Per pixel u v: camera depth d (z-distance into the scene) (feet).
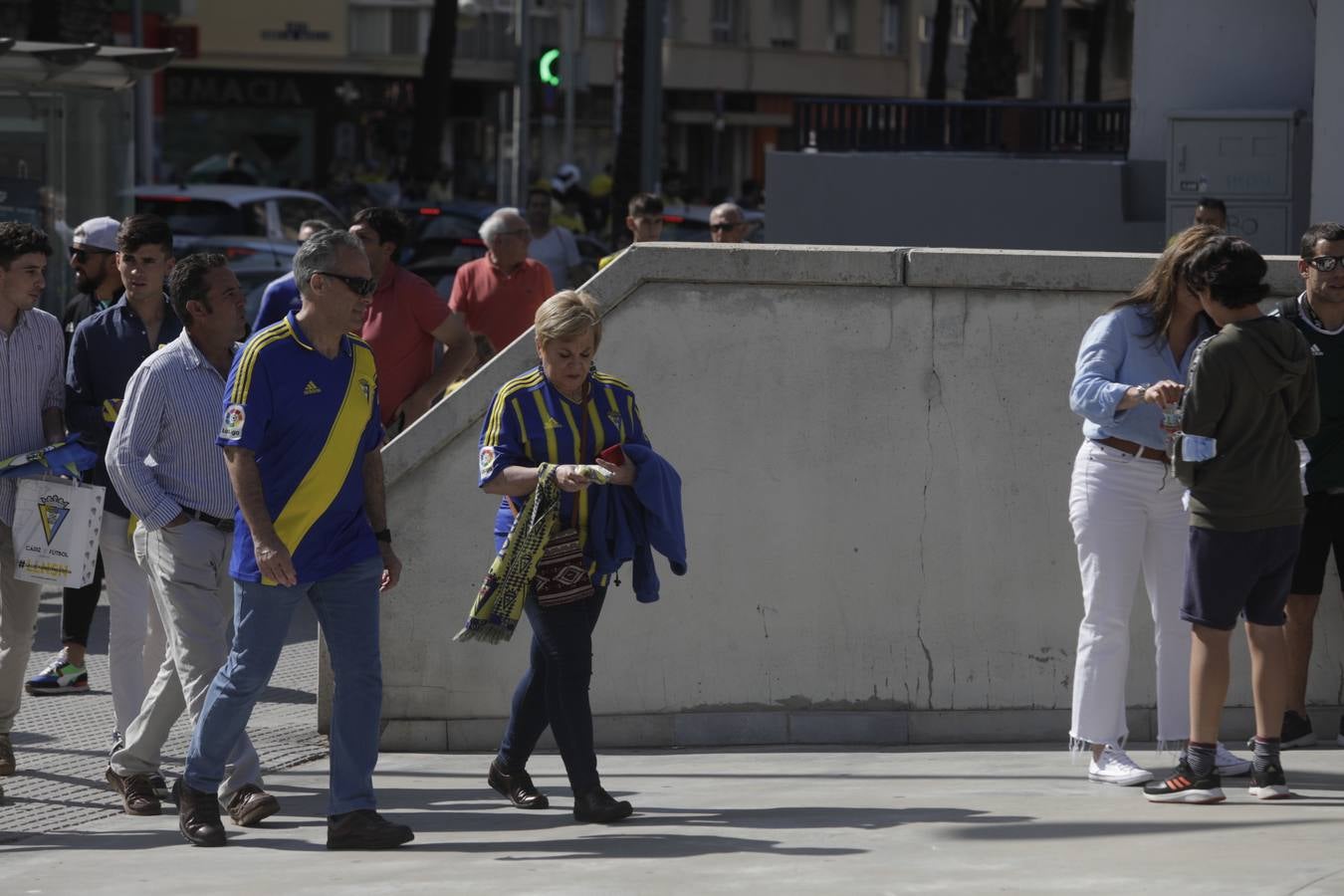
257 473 40.75
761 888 35.86
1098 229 116.57
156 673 49.73
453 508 53.72
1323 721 53.16
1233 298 41.60
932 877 36.29
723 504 53.52
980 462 53.16
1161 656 47.39
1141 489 45.52
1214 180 103.09
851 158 122.93
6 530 48.83
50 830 45.42
